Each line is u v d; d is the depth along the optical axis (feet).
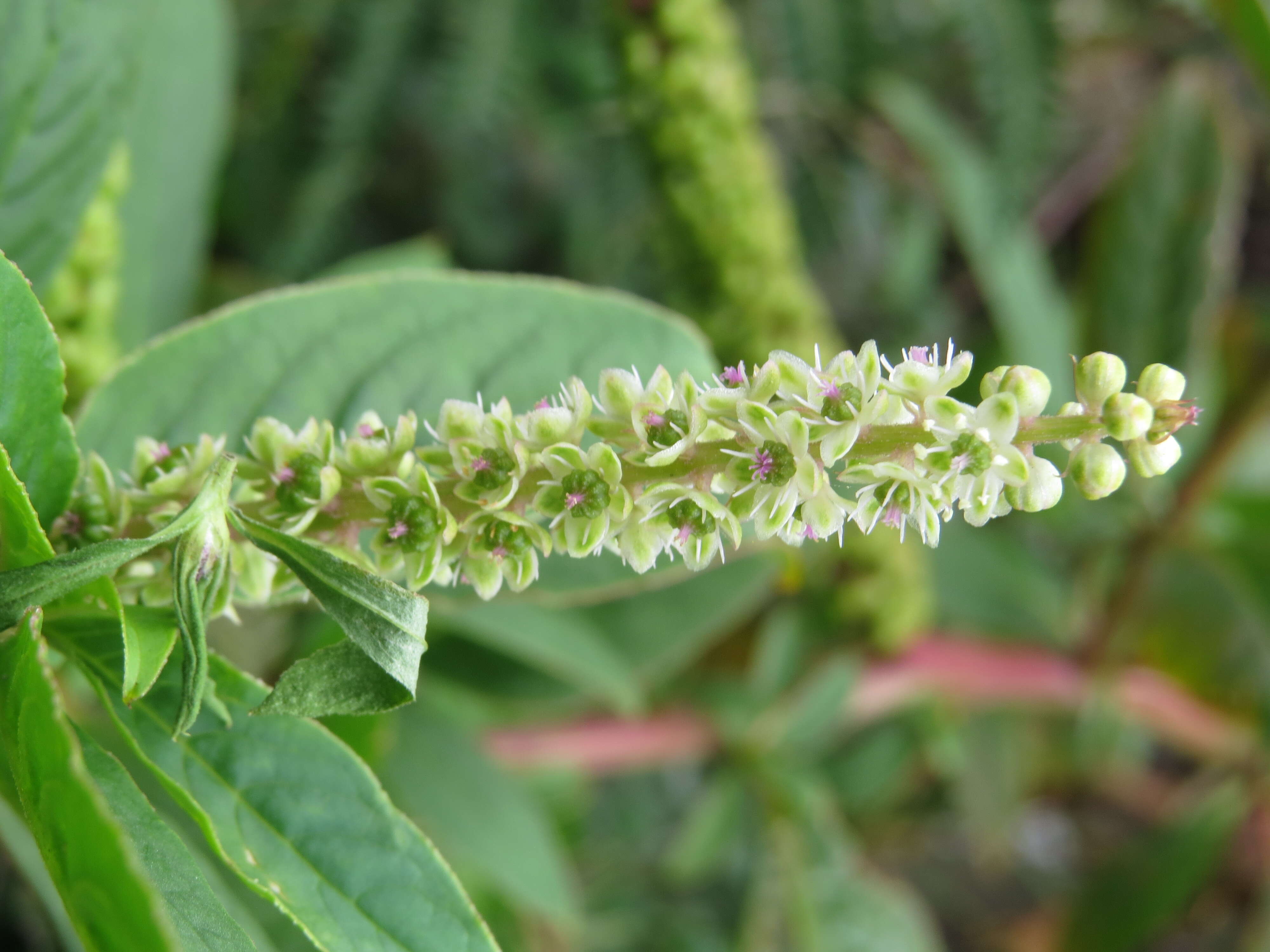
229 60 1.14
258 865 0.62
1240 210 2.02
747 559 1.17
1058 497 0.59
